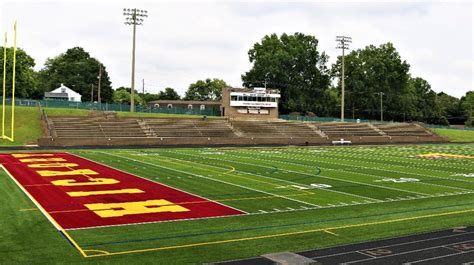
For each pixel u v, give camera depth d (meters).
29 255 12.11
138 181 25.36
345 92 110.25
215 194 21.88
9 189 22.02
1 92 92.62
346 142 64.19
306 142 59.59
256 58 105.44
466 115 130.62
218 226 15.65
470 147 60.34
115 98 119.00
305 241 13.92
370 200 21.09
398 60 111.31
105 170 29.62
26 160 34.50
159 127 60.47
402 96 112.44
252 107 75.50
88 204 19.00
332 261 12.05
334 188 24.30
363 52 112.81
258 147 53.44
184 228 15.30
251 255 12.41
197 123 64.62
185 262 11.75
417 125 82.25
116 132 56.28
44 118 57.09
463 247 13.45
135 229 15.07
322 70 108.94
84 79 118.06
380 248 13.26
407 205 19.98
